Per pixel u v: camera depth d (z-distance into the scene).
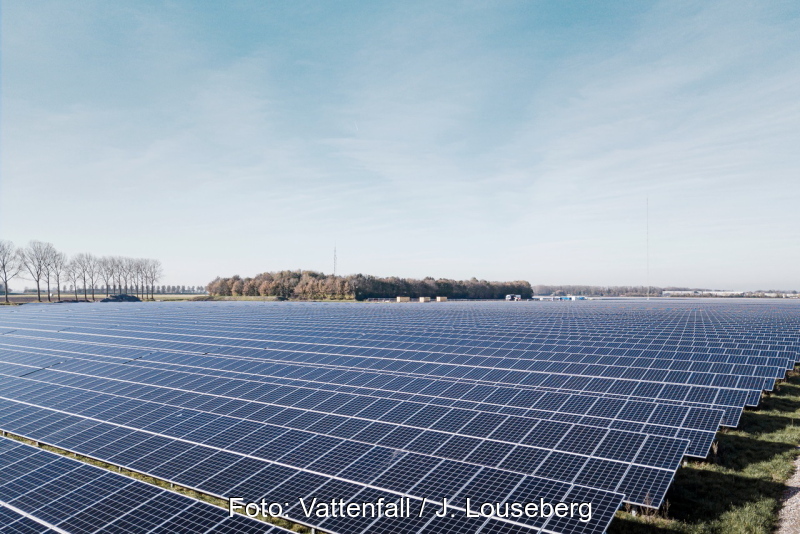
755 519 13.38
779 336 37.09
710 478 16.05
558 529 10.64
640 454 14.26
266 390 22.25
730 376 23.34
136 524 11.22
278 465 14.64
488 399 20.30
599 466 13.77
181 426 18.22
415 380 23.45
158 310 87.88
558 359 27.67
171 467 15.05
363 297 165.38
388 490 12.77
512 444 15.41
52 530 11.27
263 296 171.62
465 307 96.50
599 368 25.45
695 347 31.12
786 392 26.36
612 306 103.19
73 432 18.47
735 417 18.95
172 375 25.86
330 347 33.03
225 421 18.45
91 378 26.25
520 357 28.44
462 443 15.66
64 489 13.03
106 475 13.52
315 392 21.67
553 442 15.40
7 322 63.31
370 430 16.98
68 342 40.16
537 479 12.88
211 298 178.38
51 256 146.38
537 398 20.17
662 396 20.92
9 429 19.38
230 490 13.42
